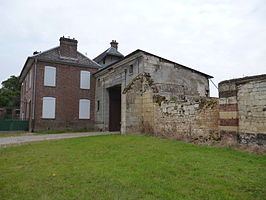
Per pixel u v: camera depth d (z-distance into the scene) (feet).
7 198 11.36
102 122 60.54
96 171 15.90
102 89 61.87
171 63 47.21
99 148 26.02
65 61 63.52
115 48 83.87
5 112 93.76
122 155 21.43
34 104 58.65
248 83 23.80
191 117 30.58
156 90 39.58
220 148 23.61
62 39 64.64
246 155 20.12
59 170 16.56
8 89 124.77
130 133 40.09
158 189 12.21
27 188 12.74
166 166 16.84
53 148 27.37
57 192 12.09
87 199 11.01
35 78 59.41
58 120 61.41
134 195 11.50
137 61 45.37
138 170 15.98
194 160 18.49
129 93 40.73
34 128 58.08
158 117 36.45
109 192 11.91
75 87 64.80
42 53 61.67
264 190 12.05
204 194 11.57
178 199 10.90
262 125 22.18
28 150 26.43
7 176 15.28
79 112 64.54
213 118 27.81
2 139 40.04
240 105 24.39
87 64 66.95
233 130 24.76
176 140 30.50
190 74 50.01
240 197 11.18
